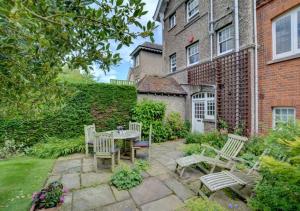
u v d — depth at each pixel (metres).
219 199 3.77
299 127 3.32
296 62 5.75
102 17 1.79
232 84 7.80
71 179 4.87
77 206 3.60
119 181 4.44
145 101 9.55
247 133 6.97
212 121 9.01
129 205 3.63
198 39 10.32
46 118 7.96
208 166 5.52
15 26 1.15
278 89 6.29
